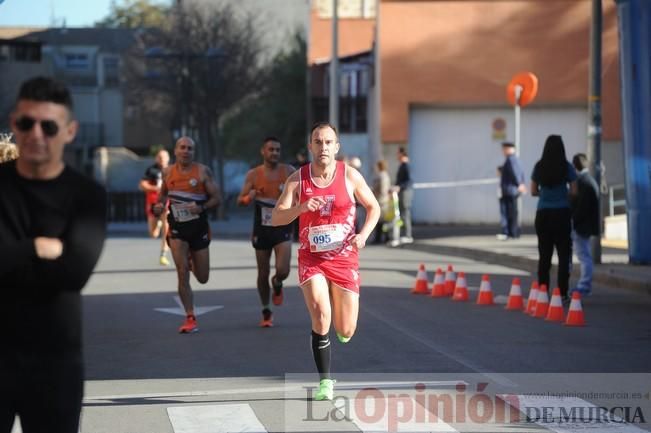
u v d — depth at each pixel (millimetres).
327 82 93188
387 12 59281
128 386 17281
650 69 35125
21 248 8367
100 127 132375
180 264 23172
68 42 132875
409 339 21578
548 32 58781
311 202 14953
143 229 72375
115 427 14344
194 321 23328
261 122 107875
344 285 15633
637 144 35438
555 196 27141
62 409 8570
